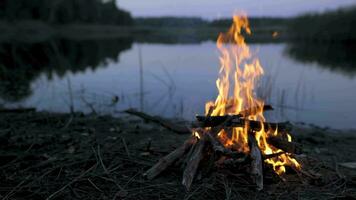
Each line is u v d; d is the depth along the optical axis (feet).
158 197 13.79
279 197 13.75
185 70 62.08
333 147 21.80
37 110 32.68
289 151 14.93
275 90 42.86
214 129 15.61
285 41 174.60
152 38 229.04
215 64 70.59
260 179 13.98
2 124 25.32
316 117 30.96
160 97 39.19
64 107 34.45
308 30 150.82
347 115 31.86
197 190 14.07
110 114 31.01
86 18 233.96
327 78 54.34
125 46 131.03
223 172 15.03
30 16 173.88
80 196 14.11
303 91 41.37
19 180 15.49
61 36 170.91
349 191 14.47
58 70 62.80
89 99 38.04
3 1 153.17
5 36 127.75
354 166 17.46
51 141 20.99
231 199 13.51
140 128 25.44
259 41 179.63
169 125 18.17
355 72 61.41
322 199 13.66
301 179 15.05
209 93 41.32
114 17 279.49
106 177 15.58
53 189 14.73
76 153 18.72
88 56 88.43
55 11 196.85
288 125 18.16
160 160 15.72
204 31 296.30
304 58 82.99
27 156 18.11
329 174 16.11
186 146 15.94
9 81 48.32
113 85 47.52
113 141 21.06
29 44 106.52
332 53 96.99
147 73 59.41
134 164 16.90
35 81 49.55
